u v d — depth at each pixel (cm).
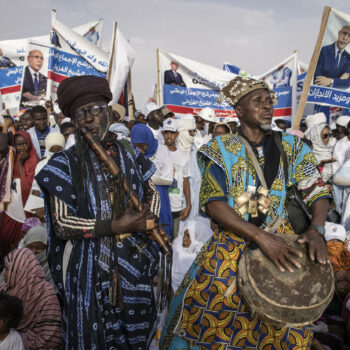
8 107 1027
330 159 680
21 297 305
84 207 209
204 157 239
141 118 914
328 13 787
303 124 1052
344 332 362
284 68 994
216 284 225
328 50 800
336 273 406
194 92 945
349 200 561
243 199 225
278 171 229
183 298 234
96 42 960
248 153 230
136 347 216
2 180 547
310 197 232
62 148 510
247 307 221
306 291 201
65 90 210
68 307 210
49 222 216
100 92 212
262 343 222
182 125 641
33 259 315
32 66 814
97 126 211
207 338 226
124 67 736
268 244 206
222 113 954
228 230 229
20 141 555
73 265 210
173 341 238
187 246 405
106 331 209
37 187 498
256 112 228
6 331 276
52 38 766
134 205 210
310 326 226
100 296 207
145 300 221
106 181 213
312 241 212
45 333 305
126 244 213
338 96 814
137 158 233
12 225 554
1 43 1030
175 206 592
